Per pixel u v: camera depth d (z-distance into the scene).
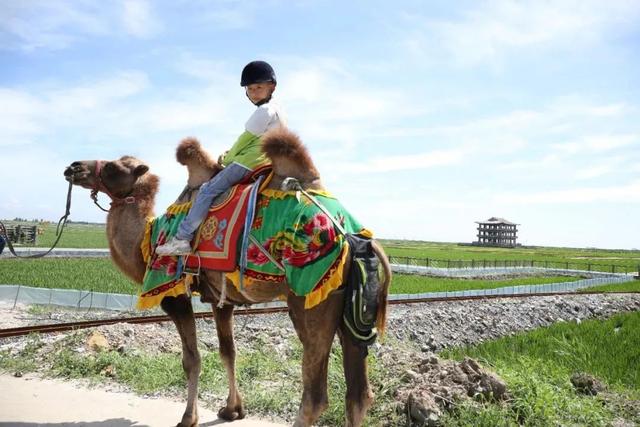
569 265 60.69
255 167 5.33
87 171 6.29
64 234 90.88
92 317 14.17
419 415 5.68
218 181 5.34
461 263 51.03
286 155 5.04
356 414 4.45
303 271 4.64
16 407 6.08
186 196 5.75
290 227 4.78
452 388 6.12
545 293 27.50
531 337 16.00
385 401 6.14
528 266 55.66
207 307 16.02
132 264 6.21
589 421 6.10
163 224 5.78
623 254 117.69
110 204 6.40
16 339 9.97
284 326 13.41
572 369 11.41
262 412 6.42
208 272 5.36
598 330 17.33
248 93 5.76
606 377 10.52
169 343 9.32
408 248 96.56
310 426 4.59
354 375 4.52
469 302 21.55
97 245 59.44
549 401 6.02
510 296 24.91
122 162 6.29
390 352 8.47
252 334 11.00
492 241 142.12
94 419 5.89
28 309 14.94
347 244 4.69
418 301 20.25
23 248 44.72
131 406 6.35
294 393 6.88
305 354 4.68
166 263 5.57
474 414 5.70
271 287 5.02
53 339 9.33
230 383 6.12
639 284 39.06
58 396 6.60
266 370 7.86
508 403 6.05
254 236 4.97
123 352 8.34
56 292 16.56
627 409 6.91
